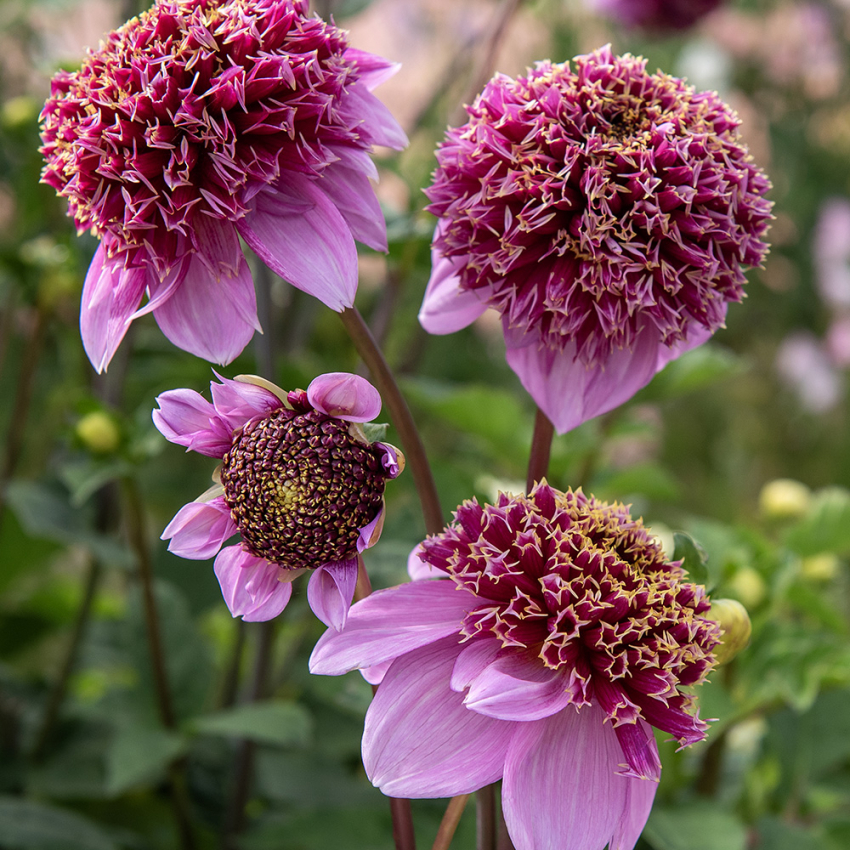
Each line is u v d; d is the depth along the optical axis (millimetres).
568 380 540
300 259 506
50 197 861
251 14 507
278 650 991
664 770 671
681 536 533
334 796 789
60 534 726
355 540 492
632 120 528
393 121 526
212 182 506
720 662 526
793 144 2049
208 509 500
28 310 1014
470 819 675
